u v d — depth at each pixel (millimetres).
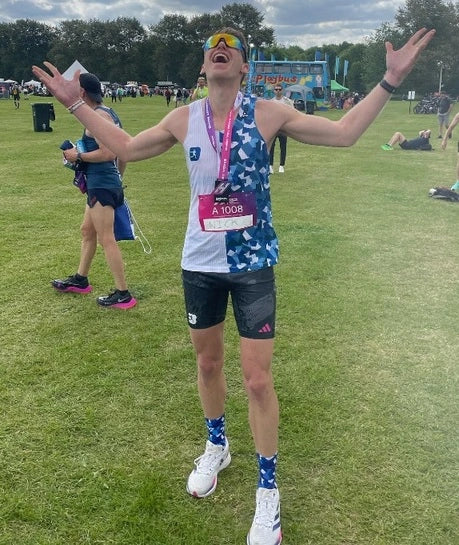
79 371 3891
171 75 106688
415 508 2670
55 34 116000
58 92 2566
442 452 3055
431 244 6855
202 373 2707
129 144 2553
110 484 2830
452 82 72500
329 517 2629
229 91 2338
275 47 92125
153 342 4324
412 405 3494
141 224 7738
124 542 2480
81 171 4715
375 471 2914
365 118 2350
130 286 5461
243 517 2641
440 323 4668
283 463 2980
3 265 6000
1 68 115750
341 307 4957
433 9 71938
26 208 8602
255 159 2318
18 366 3961
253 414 2500
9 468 2930
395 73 2311
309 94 40500
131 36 109188
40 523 2584
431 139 20016
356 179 11305
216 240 2369
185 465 2986
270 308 2426
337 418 3361
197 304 2529
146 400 3566
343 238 7039
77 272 5277
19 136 19344
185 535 2521
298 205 8883
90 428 3281
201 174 2344
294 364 3988
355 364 4000
